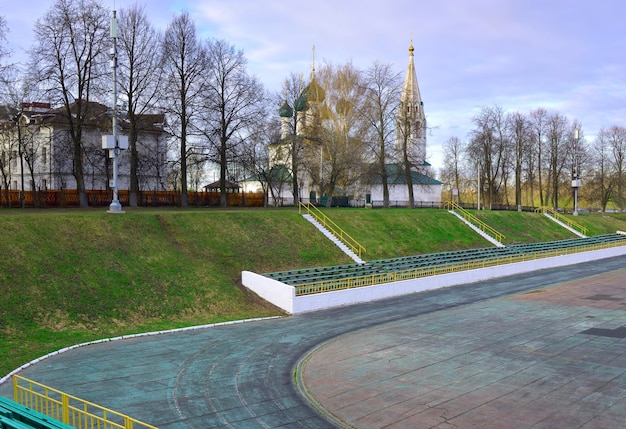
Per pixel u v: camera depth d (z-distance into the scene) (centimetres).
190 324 2622
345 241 4384
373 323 2723
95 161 5878
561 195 10500
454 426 1433
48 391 1680
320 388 1756
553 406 1573
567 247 6134
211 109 5400
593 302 3278
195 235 3616
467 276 4128
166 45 5128
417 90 8581
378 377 1864
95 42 4525
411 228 5188
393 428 1427
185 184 5303
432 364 2014
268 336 2444
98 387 1727
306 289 3159
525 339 2378
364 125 6631
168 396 1656
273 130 6731
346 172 7075
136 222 3409
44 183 6303
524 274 4616
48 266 2673
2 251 2620
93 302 2577
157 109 5003
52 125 5512
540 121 9125
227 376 1866
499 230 6119
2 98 4772
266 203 6650
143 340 2334
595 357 2088
